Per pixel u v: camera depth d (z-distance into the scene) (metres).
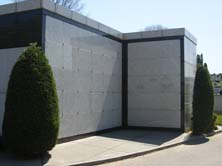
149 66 14.39
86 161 8.00
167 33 14.12
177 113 13.83
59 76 10.19
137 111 14.52
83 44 11.53
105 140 11.19
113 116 13.75
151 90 14.32
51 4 9.82
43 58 8.21
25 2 9.70
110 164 8.20
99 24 12.63
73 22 10.95
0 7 10.09
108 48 13.40
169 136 12.52
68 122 10.60
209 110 13.09
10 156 8.34
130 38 14.72
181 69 13.82
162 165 8.13
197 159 8.94
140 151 9.43
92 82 12.08
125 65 14.75
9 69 9.73
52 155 8.61
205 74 13.15
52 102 8.09
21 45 9.65
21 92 7.86
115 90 13.98
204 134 13.30
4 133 8.05
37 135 7.78
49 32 9.72
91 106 11.98
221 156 9.38
